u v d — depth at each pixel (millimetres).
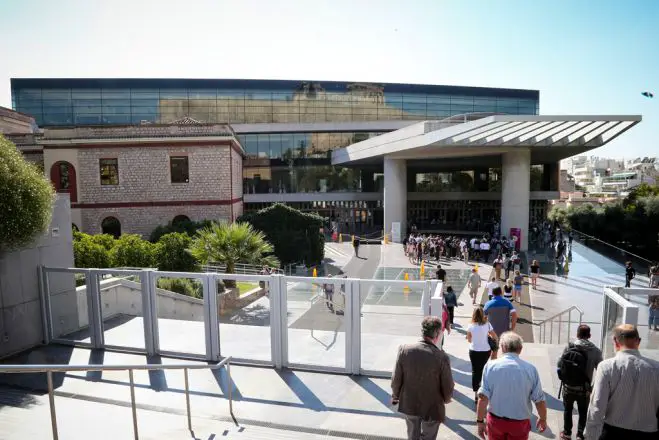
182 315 13789
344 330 7754
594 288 22531
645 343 6488
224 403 6684
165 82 55312
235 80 56531
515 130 29750
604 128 30953
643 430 3596
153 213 31828
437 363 4309
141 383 7480
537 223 47625
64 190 31188
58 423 5363
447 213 54594
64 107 53844
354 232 51719
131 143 31328
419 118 59625
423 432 4359
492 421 3957
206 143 31703
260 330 8359
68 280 9945
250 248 19750
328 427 5879
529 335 15539
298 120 57719
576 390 5277
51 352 8969
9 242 7977
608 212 54125
